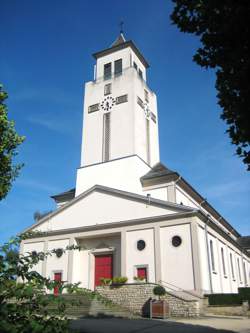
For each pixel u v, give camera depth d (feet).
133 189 108.37
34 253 18.78
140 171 113.60
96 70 136.26
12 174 41.96
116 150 117.39
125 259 89.40
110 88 127.75
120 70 132.57
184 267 81.97
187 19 27.04
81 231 98.43
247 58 24.50
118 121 121.19
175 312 67.72
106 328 48.39
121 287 74.74
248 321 59.06
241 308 70.74
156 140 132.57
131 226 91.86
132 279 86.63
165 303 66.49
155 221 89.15
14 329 14.57
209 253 88.53
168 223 87.30
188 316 66.44
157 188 109.40
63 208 103.81
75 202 102.99
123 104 122.72
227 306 72.59
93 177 116.67
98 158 119.65
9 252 17.52
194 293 78.13
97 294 17.29
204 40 25.91
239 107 25.50
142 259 87.45
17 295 15.87
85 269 96.94
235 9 23.94
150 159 124.67
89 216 99.30
